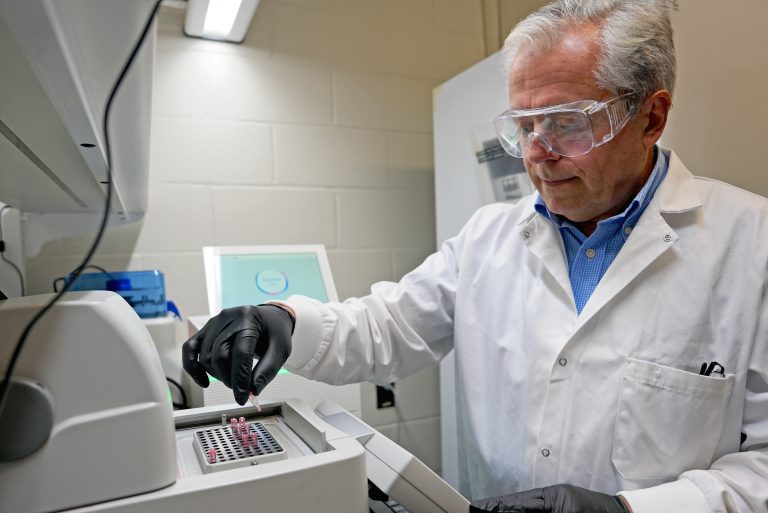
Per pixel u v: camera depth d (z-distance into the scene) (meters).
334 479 0.55
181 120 1.57
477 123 1.50
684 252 0.83
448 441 1.64
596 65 0.74
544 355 0.87
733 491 0.68
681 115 1.05
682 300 0.80
